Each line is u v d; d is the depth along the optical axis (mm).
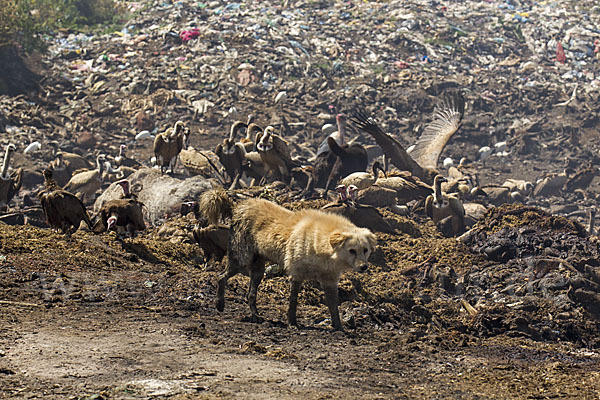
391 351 15328
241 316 17594
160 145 36094
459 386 12844
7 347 13109
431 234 30938
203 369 12383
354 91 66812
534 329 20672
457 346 17344
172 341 14297
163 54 72500
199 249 25047
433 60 75750
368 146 54312
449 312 22516
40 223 31406
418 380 13055
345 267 15945
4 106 59844
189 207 30266
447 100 44844
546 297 23125
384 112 64688
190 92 64188
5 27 68125
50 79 67438
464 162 55438
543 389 13023
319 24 81562
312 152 56094
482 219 29109
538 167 57688
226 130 59562
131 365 12414
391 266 26297
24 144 53625
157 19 81125
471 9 90438
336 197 34875
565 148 60906
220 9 84312
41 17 81562
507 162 58938
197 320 16609
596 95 70438
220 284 17812
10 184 33969
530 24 86625
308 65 71000
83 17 83188
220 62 70125
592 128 64188
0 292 17438
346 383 12250
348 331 17219
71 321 15469
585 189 50750
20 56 70312
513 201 47375
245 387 11445
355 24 82000
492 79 73125
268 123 60250
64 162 44938
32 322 15125
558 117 66188
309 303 20609
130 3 87750
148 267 21812
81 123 59719
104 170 48156
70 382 11320
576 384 13477
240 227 17266
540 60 79625
